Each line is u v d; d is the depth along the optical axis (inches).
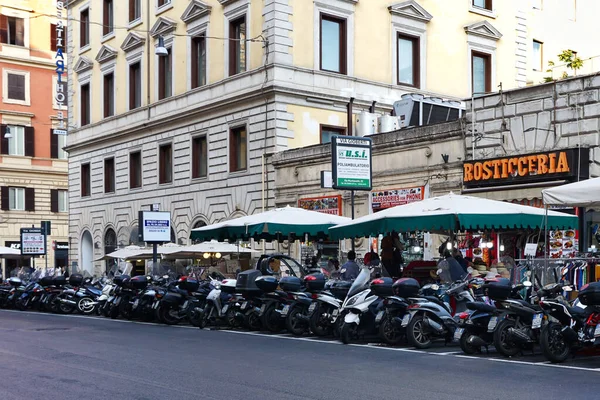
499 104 801.6
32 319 800.9
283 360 450.9
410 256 914.1
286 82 1075.3
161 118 1311.5
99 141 1510.8
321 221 773.9
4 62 1993.1
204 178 1223.5
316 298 579.2
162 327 688.4
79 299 898.1
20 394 346.3
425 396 332.2
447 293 532.7
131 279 768.3
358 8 1148.5
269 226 753.0
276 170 1076.5
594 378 380.8
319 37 1116.5
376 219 621.6
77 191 1610.5
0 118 1983.3
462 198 609.3
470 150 824.3
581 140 729.6
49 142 2068.2
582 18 1471.5
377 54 1165.7
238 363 438.3
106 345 532.4
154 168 1352.1
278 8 1076.5
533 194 746.2
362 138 773.9
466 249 824.3
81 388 359.9
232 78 1150.3
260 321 646.5
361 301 539.8
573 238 725.3
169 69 1316.4
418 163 883.4
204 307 687.7
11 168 1990.7
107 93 1505.9
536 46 1401.3
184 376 391.2
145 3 1373.0
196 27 1238.9
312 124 1106.1
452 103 1082.7
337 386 359.6
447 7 1243.2
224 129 1181.1
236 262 989.2
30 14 2047.2
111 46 1475.1
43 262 2053.4
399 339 532.7
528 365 429.1
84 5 1574.8
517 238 779.4
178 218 1286.9
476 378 381.4
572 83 739.4
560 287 458.9
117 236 1455.5
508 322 462.3
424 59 1206.3
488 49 1289.4
